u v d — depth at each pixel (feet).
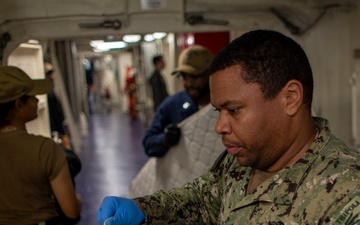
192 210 3.86
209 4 6.57
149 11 6.43
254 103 2.75
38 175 5.39
